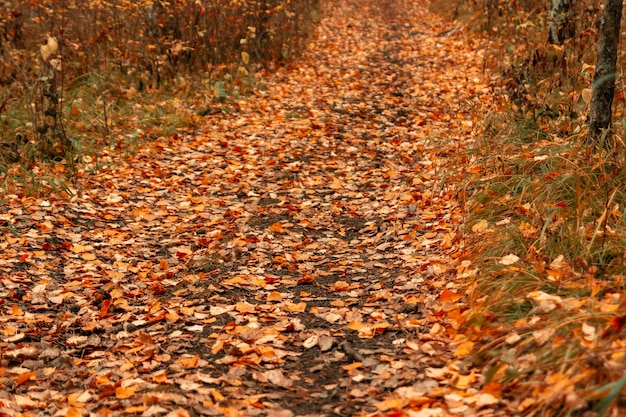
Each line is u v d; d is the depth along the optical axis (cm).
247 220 618
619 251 387
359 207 644
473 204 527
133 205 662
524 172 535
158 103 949
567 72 755
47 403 338
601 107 496
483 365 325
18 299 466
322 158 791
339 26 1639
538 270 387
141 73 1029
